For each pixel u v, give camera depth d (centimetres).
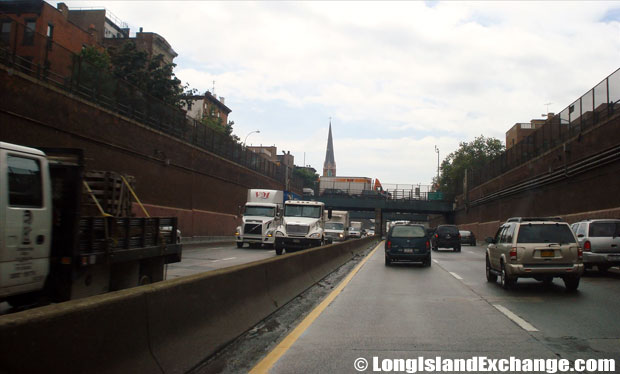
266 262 963
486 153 9994
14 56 2228
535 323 887
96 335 393
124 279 933
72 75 2641
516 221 1404
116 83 3086
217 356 617
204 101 8619
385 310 1023
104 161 2916
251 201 3594
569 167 3419
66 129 2547
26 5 4622
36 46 2370
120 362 420
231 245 3972
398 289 1389
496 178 5675
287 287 1108
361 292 1318
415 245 2211
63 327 358
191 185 4238
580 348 703
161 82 4672
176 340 528
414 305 1095
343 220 5772
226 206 5131
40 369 333
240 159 5606
